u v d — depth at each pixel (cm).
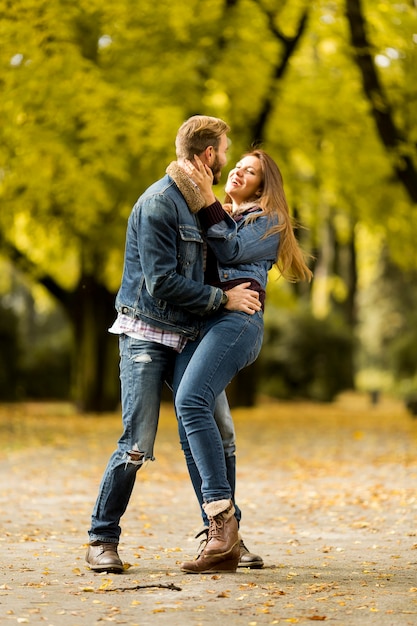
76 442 1939
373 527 898
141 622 518
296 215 2570
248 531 891
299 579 636
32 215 2377
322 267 5012
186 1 2002
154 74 2073
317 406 3734
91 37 2033
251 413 3028
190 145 657
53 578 641
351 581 629
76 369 2938
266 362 3969
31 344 5172
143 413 653
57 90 1878
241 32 2222
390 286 6059
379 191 2550
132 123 1900
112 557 661
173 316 649
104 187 2120
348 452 1703
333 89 2381
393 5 2114
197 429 637
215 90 2256
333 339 3978
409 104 2256
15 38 1817
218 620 521
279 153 2459
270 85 2272
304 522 946
